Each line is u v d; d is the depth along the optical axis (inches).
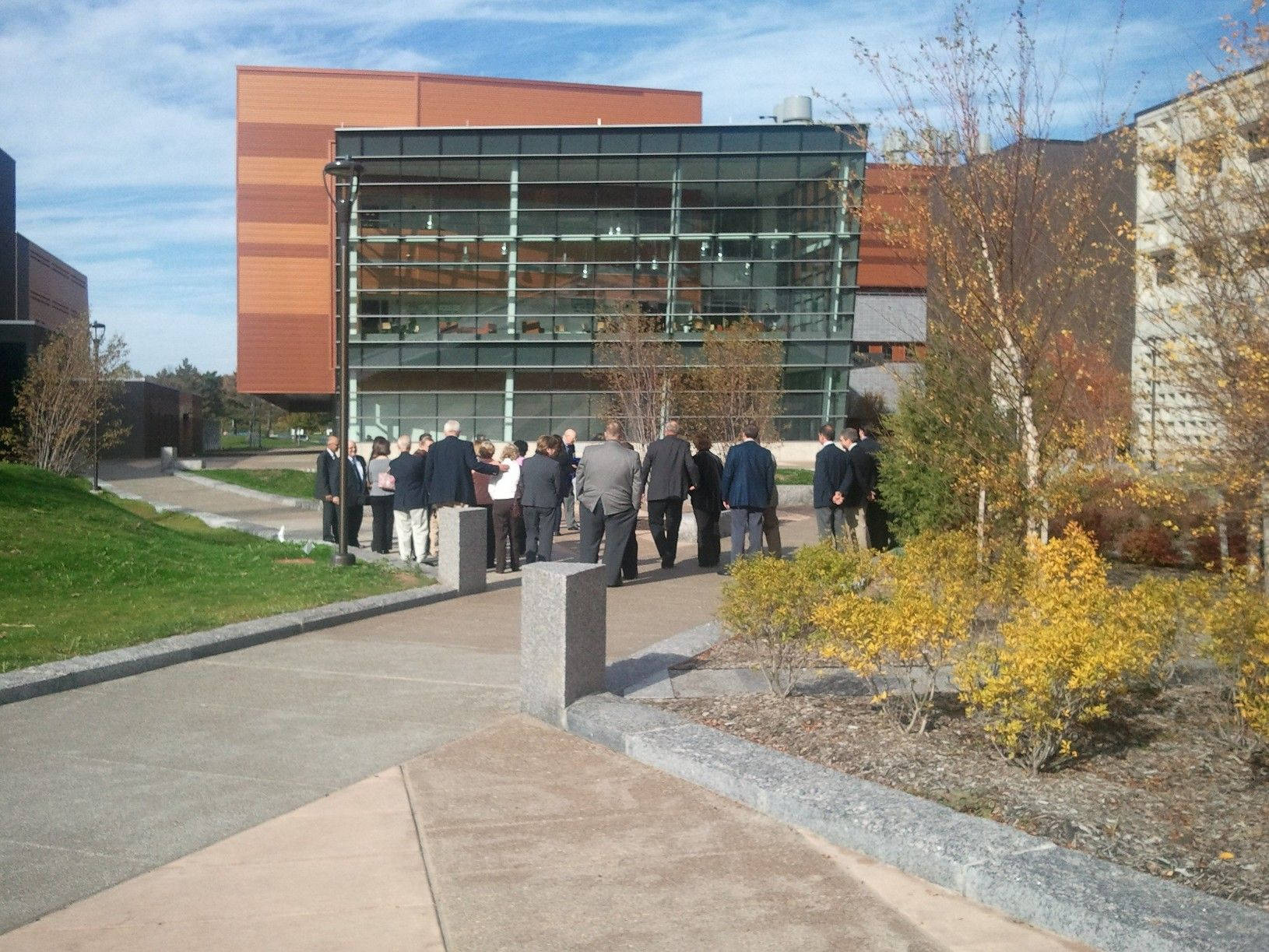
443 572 494.0
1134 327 398.0
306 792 212.1
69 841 187.2
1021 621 244.8
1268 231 334.0
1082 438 371.6
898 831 178.9
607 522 507.8
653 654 331.0
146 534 642.8
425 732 253.1
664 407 1422.2
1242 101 346.9
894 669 299.9
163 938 152.6
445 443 558.3
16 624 365.4
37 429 1425.9
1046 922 154.8
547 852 183.2
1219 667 249.0
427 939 152.9
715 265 1808.6
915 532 546.9
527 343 1850.4
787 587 275.1
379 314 1856.5
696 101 2541.8
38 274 2955.2
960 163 368.2
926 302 425.7
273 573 509.0
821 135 1765.5
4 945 150.0
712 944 151.3
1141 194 418.9
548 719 261.4
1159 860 172.6
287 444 3818.9
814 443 1845.5
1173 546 484.4
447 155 1808.6
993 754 225.5
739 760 216.8
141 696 287.4
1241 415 312.3
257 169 2391.7
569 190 1812.3
